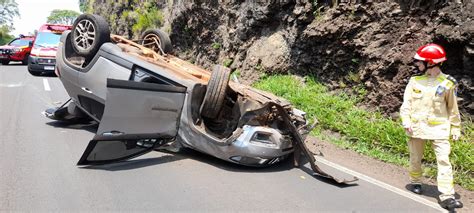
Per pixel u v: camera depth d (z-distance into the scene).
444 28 7.25
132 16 22.83
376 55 8.49
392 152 6.96
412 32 7.98
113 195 4.49
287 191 4.96
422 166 6.32
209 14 14.39
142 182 4.93
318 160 6.47
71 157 5.73
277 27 11.70
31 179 4.82
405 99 5.07
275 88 10.34
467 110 7.09
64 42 7.43
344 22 9.17
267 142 5.59
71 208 4.11
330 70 9.83
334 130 8.12
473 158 6.07
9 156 5.64
